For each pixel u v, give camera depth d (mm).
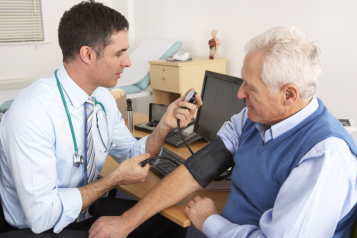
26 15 4062
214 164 1086
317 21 2549
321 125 829
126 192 1191
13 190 1114
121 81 3334
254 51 843
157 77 3154
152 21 3980
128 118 1868
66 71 1116
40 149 1001
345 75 2484
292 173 803
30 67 4148
